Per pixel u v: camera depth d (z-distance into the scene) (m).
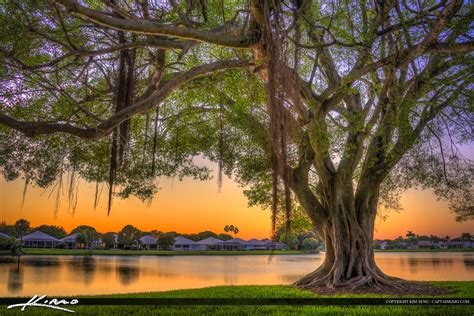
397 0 10.43
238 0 11.39
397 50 11.18
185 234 135.00
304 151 16.25
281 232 13.31
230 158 16.48
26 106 11.66
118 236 111.56
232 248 131.00
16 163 13.37
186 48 8.64
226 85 12.66
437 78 14.19
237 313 9.17
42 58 10.55
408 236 137.88
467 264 44.38
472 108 13.58
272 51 5.69
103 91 10.38
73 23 10.05
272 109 5.50
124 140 8.60
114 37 8.98
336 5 11.42
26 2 8.74
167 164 16.64
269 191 17.42
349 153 15.62
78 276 26.42
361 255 15.80
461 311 9.34
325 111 13.15
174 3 8.89
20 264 39.28
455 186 16.69
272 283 22.91
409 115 14.02
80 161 14.55
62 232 103.75
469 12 10.91
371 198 16.78
